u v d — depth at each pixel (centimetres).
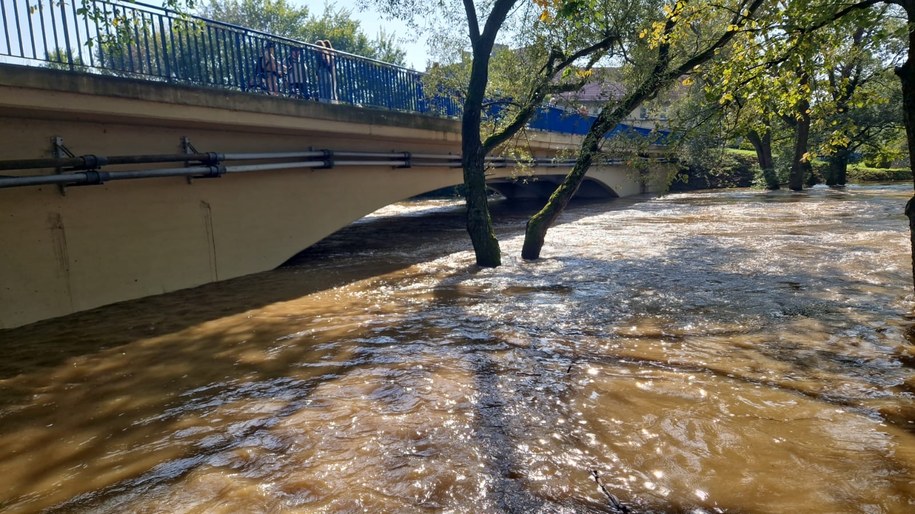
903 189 2716
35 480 307
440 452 315
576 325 577
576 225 1617
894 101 2581
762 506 257
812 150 847
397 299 731
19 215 660
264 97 905
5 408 411
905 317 561
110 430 367
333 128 1061
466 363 466
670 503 261
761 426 336
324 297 761
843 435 322
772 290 708
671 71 934
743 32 767
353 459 311
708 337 522
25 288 665
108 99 696
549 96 1254
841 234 1213
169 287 826
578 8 830
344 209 1159
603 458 304
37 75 624
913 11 537
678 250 1082
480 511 259
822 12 609
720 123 927
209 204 882
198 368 484
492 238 977
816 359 452
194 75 845
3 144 647
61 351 547
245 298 766
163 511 270
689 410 361
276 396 410
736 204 2194
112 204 752
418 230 1706
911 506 253
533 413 363
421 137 1333
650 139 999
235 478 296
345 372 455
